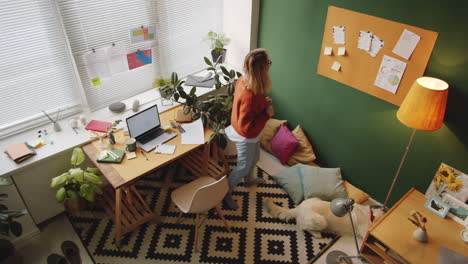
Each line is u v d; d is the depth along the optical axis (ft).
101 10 9.78
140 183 11.31
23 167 8.52
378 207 10.20
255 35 12.33
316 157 12.29
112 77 11.02
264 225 10.00
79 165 9.77
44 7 8.81
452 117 8.04
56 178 8.64
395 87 8.84
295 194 10.69
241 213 10.33
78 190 9.20
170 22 11.67
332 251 9.24
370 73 9.27
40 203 9.45
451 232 7.87
